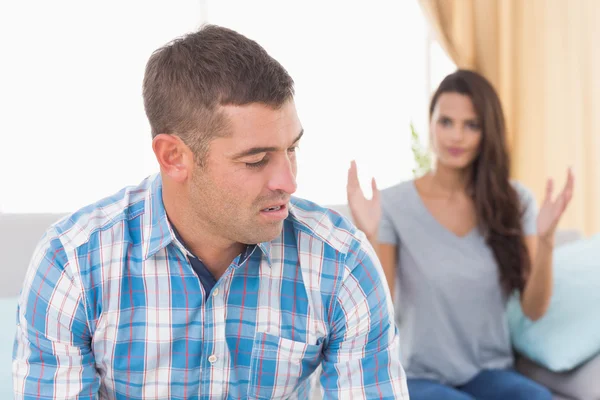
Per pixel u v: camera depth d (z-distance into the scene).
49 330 1.03
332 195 3.65
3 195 3.24
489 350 1.94
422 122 3.69
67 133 3.28
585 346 1.83
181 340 1.06
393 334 1.12
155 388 1.07
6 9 3.16
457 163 1.92
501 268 1.91
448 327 1.89
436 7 3.35
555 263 2.12
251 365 1.08
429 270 1.88
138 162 3.37
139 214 1.07
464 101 1.91
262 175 0.94
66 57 3.24
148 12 3.31
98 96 3.29
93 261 1.04
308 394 1.20
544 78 3.52
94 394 1.06
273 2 3.47
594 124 3.54
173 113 0.94
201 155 0.94
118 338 1.05
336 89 3.60
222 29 0.96
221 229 0.99
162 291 1.05
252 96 0.90
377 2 3.59
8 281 2.11
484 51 3.42
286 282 1.09
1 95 3.19
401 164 3.69
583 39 3.53
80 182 3.31
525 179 3.55
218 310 1.06
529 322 1.99
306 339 1.09
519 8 3.49
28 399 1.03
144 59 3.33
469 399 1.77
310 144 3.60
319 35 3.54
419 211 1.95
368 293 1.08
